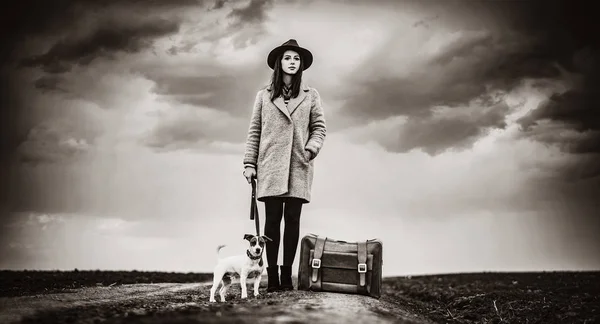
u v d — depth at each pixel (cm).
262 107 575
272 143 559
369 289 540
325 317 373
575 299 691
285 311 388
